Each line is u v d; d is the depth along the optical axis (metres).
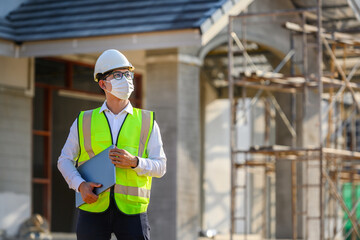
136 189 5.45
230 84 14.09
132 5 14.07
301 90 15.98
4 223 14.70
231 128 14.30
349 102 25.69
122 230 5.44
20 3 15.09
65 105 16.25
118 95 5.48
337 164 17.78
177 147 14.47
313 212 18.83
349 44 15.27
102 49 13.58
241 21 16.50
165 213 14.39
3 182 14.74
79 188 5.37
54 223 15.98
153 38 13.22
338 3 16.36
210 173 24.94
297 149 13.87
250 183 26.56
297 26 14.55
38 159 15.70
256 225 26.67
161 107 14.64
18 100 15.09
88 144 5.49
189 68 14.88
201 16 13.09
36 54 14.03
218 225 25.39
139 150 5.53
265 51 19.56
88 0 14.73
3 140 14.77
